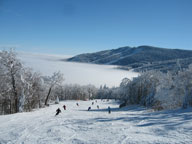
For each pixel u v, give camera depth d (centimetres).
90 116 2281
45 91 5734
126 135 1080
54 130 1357
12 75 3634
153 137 1002
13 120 2061
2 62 3547
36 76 4597
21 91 3862
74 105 6544
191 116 1612
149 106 4250
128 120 1694
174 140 909
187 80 3203
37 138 1156
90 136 1124
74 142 1016
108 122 1614
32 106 5031
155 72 5372
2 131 1447
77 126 1498
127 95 5988
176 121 1423
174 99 3500
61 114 2716
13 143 1079
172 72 4147
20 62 3712
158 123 1410
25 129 1461
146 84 5244
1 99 4078
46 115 2595
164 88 4078
